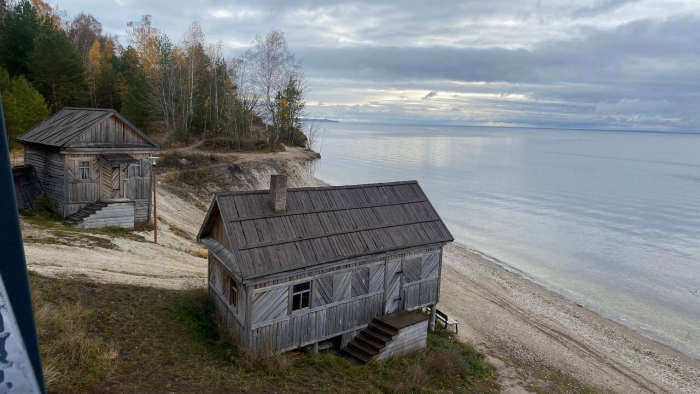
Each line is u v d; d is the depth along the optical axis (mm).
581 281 38219
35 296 15297
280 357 16328
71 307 15188
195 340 16359
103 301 16781
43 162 29594
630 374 23625
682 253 46062
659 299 34969
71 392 10883
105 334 14469
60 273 18469
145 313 16844
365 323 19781
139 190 31219
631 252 46188
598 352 25703
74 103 53906
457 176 95750
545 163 130625
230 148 63406
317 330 18109
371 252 19219
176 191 41656
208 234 19781
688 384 23344
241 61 67125
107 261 22391
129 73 69750
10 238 1413
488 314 29172
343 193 20828
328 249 18234
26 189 29000
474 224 55812
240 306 16547
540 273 39656
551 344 25875
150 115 60969
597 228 55125
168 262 25297
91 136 28438
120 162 28609
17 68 53406
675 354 26609
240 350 16047
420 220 21938
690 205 69562
